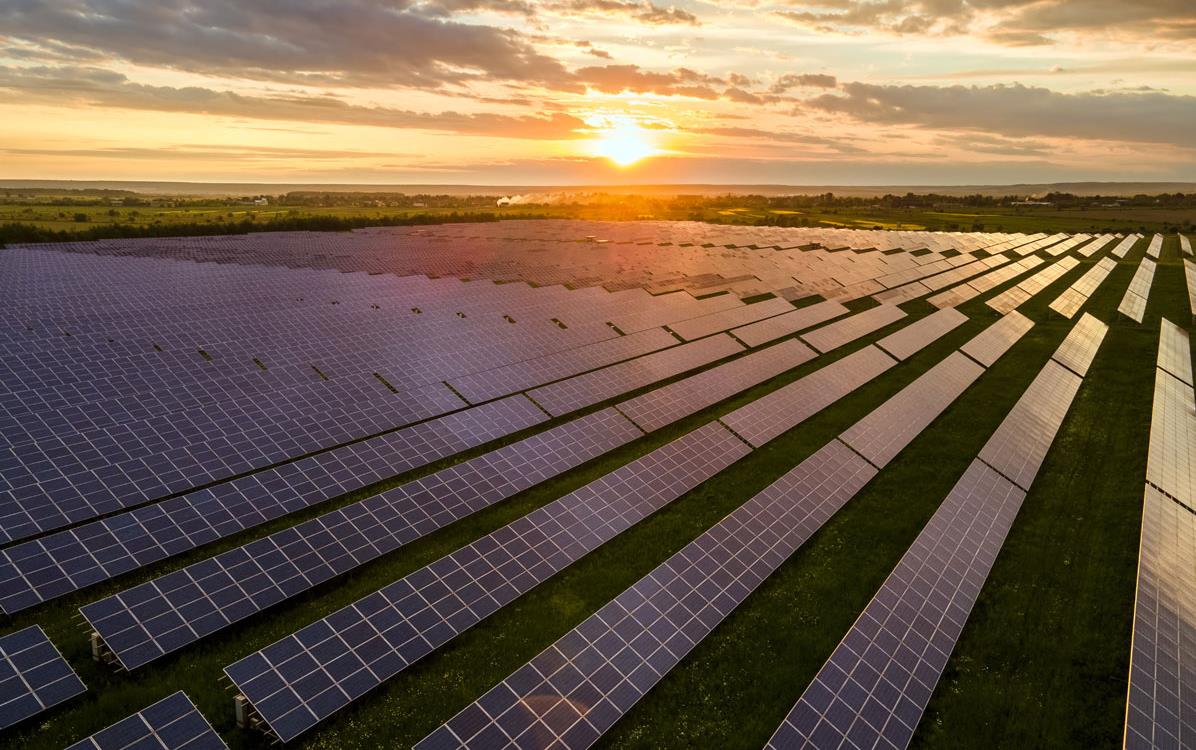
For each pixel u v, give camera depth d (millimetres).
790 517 31531
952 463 39156
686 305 68062
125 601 22609
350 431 36469
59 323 43688
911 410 44406
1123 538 31656
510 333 53250
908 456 39812
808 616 26469
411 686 22156
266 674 20578
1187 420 45500
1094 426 44781
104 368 37375
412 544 29078
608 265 94875
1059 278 107188
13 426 30938
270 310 51656
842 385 49219
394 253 96250
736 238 142000
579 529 29688
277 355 42594
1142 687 21406
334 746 19891
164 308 49781
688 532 31453
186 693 20984
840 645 23297
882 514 33719
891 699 21797
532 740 19641
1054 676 23609
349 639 22391
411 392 41219
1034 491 36094
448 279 72562
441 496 31047
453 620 24125
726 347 57125
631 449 39125
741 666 23906
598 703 21156
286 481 31000
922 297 87188
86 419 32594
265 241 105000
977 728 21469
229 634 23656
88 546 25250
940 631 24891
